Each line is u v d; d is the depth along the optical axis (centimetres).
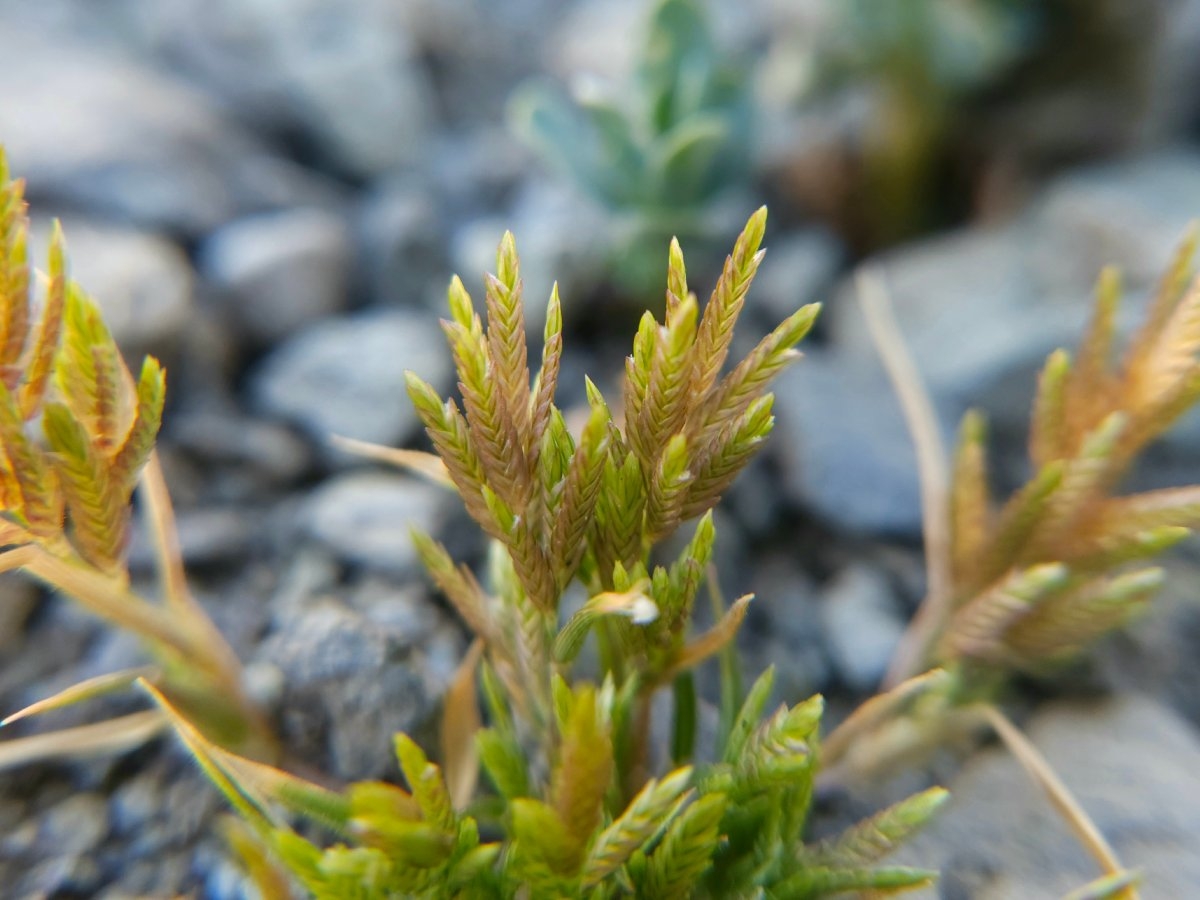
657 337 5
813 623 9
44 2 17
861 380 11
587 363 12
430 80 17
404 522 9
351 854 5
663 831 6
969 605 7
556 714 5
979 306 12
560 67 17
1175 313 7
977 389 11
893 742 7
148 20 16
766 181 14
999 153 14
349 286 12
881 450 10
